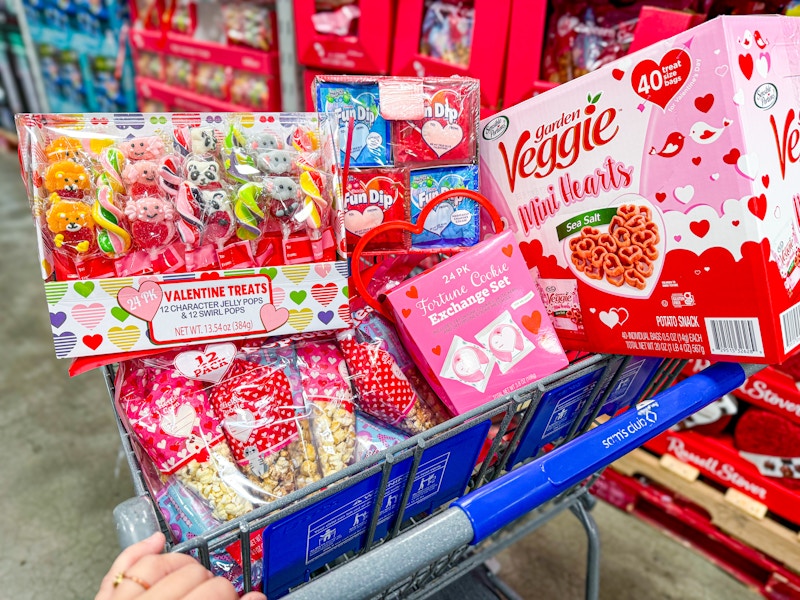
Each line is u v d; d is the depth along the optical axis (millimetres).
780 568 1410
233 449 727
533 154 872
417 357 796
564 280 862
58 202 690
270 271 745
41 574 1497
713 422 1472
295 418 759
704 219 676
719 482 1487
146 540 542
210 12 2188
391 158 897
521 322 818
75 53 3055
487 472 863
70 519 1650
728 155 641
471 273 806
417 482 720
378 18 1520
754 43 651
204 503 687
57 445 1905
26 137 710
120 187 730
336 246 786
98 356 717
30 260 3082
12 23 3949
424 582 842
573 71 1309
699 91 654
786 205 689
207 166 736
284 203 750
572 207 830
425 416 821
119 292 700
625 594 1481
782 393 1320
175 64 2434
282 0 1771
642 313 770
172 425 697
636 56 711
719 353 707
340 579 501
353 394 813
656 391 985
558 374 758
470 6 1426
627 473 1657
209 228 732
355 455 777
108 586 500
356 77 870
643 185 733
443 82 901
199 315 732
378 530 752
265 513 568
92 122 746
